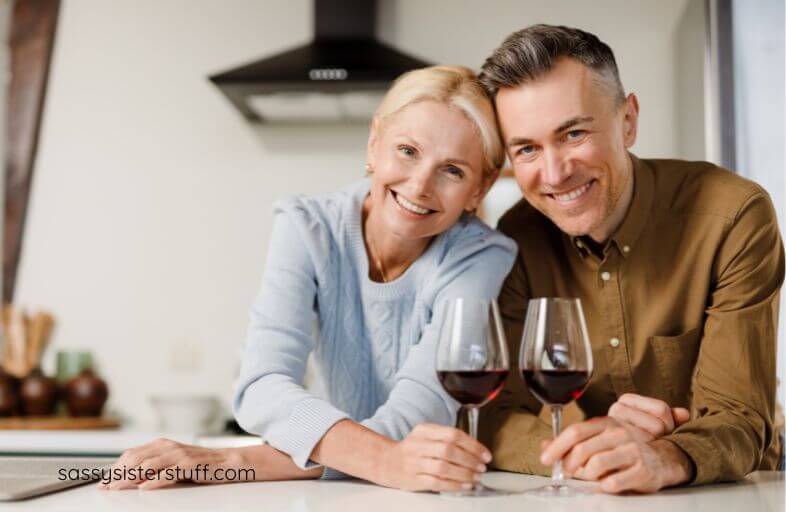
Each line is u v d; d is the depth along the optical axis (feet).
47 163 11.76
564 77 4.56
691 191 5.15
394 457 3.79
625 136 5.04
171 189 11.62
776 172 9.34
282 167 11.51
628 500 3.46
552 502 3.40
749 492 3.71
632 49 11.18
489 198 10.89
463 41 11.47
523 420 4.69
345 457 3.95
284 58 10.44
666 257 5.09
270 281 4.86
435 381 4.45
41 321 11.36
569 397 3.74
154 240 11.59
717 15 10.12
